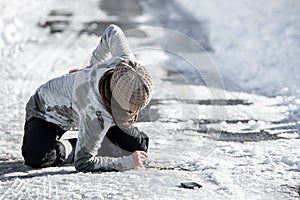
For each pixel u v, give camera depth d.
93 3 37.72
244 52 23.36
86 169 10.17
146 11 34.88
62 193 9.25
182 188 9.59
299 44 24.00
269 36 25.98
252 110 15.23
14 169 10.45
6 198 9.08
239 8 33.62
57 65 20.91
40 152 10.22
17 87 17.58
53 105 10.18
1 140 12.41
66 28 28.80
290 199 9.15
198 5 36.28
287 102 16.09
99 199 9.01
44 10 34.19
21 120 14.09
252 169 10.57
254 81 18.72
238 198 9.12
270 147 11.96
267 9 31.92
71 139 10.91
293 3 31.64
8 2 34.28
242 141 12.46
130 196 9.15
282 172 10.43
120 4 37.62
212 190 9.51
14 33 26.67
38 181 9.79
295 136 12.88
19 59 21.77
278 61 21.45
